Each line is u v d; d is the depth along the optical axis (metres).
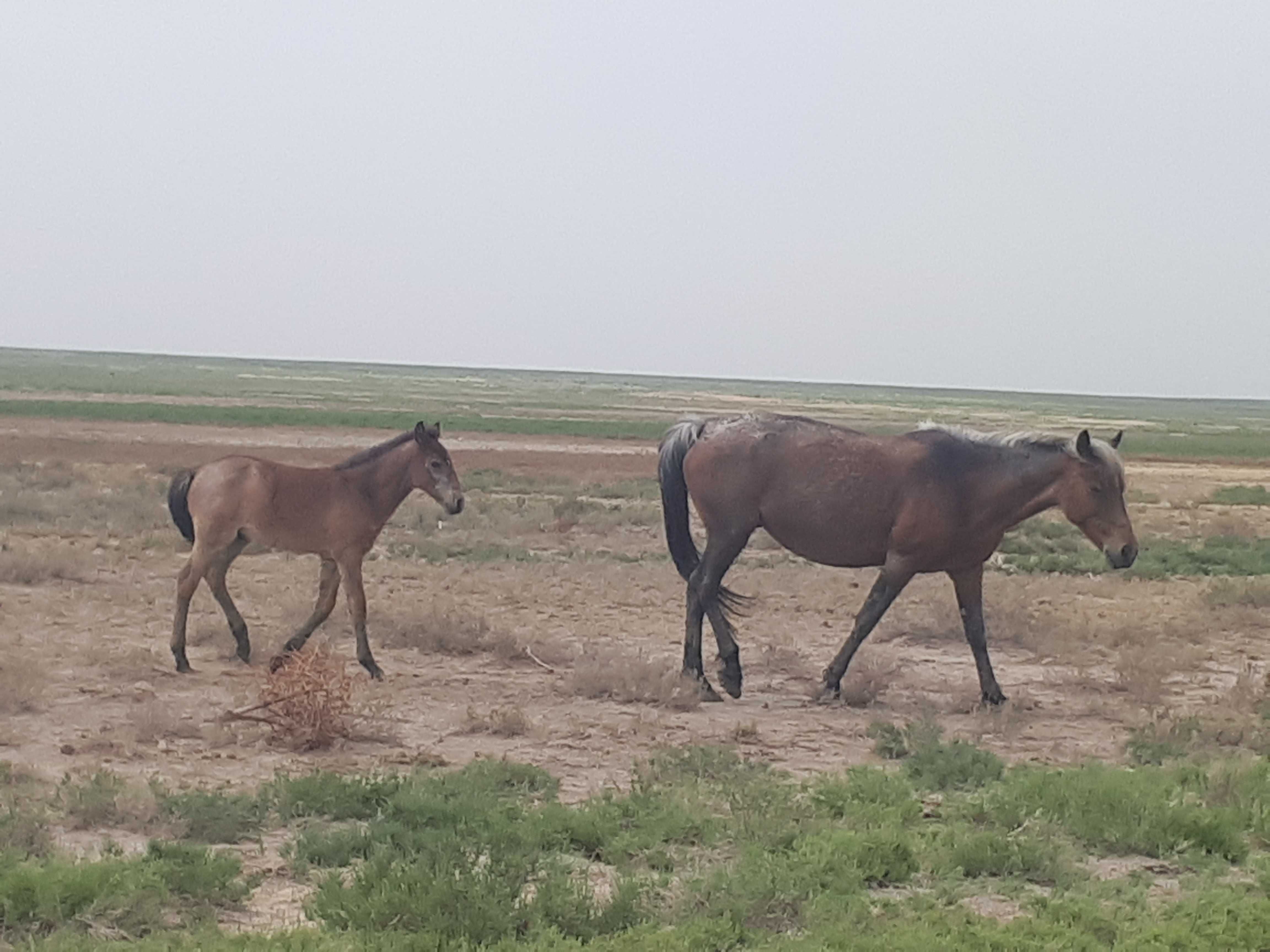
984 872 7.84
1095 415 151.25
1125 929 6.77
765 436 13.34
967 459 13.02
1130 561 12.92
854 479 13.02
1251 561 26.44
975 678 14.71
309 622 13.63
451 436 60.94
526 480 39.88
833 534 13.19
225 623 15.63
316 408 82.31
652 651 15.52
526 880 7.25
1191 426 123.50
